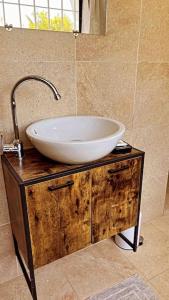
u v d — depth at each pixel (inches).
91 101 53.8
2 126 45.4
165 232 71.3
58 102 49.8
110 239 67.8
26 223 38.1
